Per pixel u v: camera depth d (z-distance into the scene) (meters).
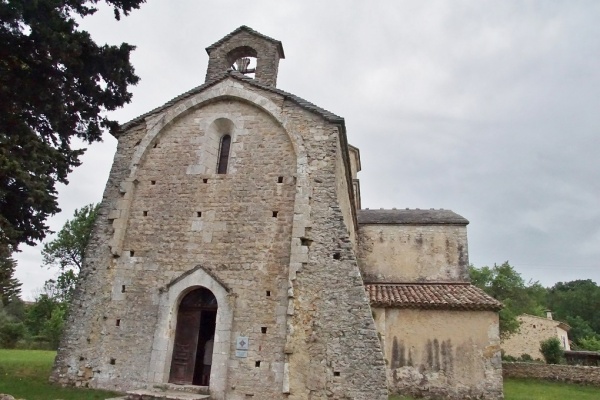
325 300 12.85
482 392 16.05
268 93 15.62
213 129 15.94
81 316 14.16
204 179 15.12
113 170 15.86
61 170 13.05
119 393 12.95
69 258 41.09
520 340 40.75
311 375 12.26
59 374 13.66
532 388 21.41
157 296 13.96
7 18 9.95
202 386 12.83
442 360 16.59
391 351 16.94
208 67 17.92
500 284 43.22
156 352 13.28
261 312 13.20
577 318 64.00
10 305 48.06
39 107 11.34
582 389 22.05
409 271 23.84
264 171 14.81
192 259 14.20
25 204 12.33
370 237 24.84
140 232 14.83
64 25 10.84
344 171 16.86
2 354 24.28
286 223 14.01
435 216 25.58
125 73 12.52
